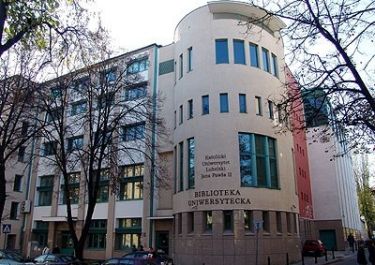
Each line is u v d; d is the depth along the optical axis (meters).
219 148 28.86
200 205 28.19
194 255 27.69
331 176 50.53
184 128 31.44
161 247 33.72
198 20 32.78
